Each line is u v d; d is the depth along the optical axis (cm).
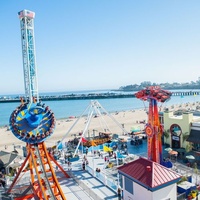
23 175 3772
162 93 3544
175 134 5053
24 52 3878
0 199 2841
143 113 13438
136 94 3916
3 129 9850
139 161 2633
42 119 3644
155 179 2275
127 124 9638
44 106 3800
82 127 9375
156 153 3569
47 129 3559
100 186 3362
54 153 5088
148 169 2372
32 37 3922
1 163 4175
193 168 3794
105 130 7862
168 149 4366
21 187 3366
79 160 4659
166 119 5281
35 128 3509
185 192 2838
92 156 4931
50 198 2617
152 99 3625
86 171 4003
